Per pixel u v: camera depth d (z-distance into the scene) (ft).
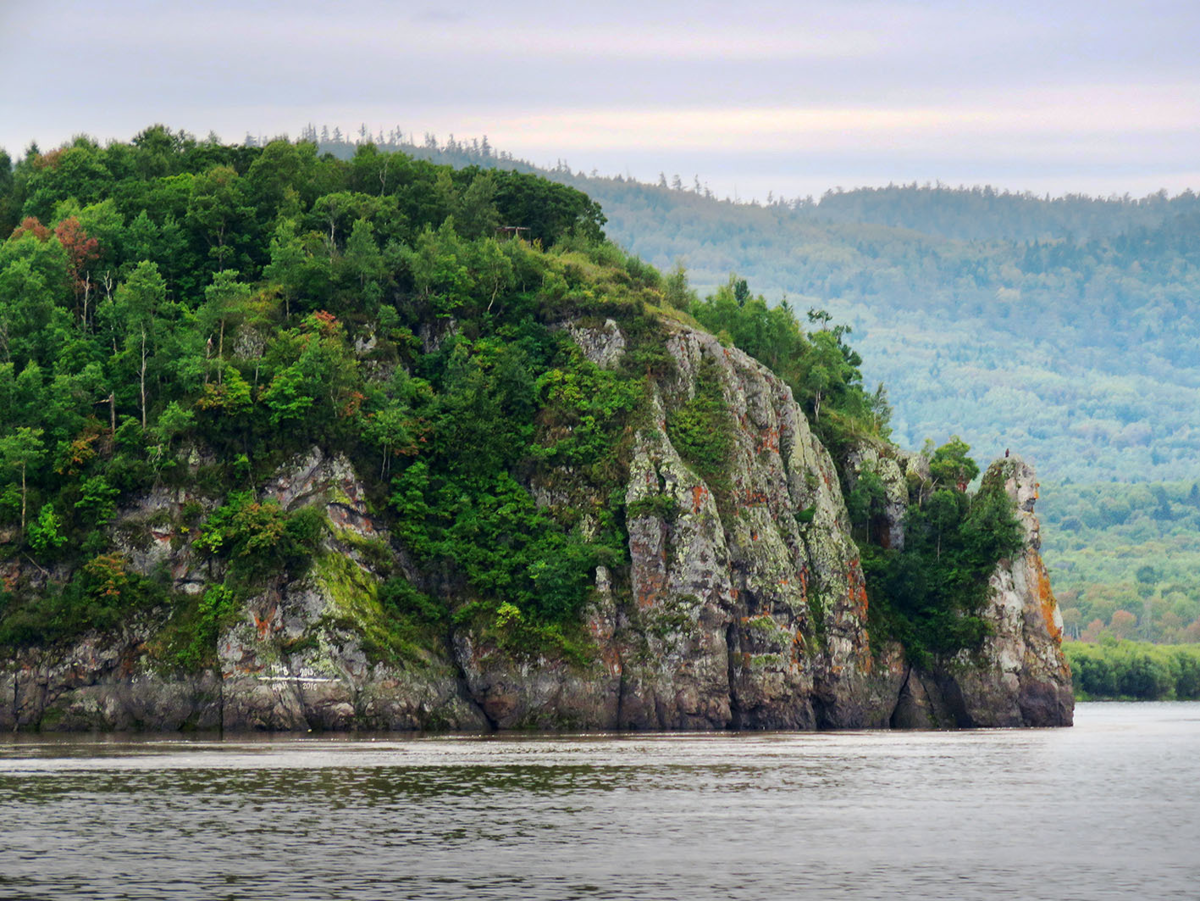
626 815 397.39
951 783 489.26
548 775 486.79
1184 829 386.93
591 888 300.61
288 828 366.63
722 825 382.83
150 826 367.86
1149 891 306.14
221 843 345.31
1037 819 403.13
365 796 426.92
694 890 300.61
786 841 359.66
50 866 316.60
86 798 417.28
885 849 351.05
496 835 360.89
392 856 331.16
